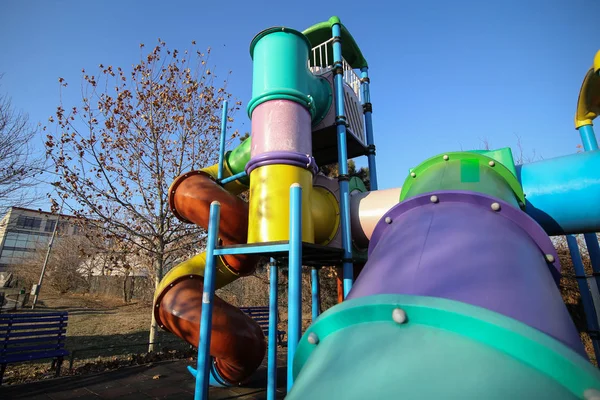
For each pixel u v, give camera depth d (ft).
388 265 4.93
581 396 2.78
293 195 9.82
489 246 4.85
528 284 4.18
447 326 3.25
